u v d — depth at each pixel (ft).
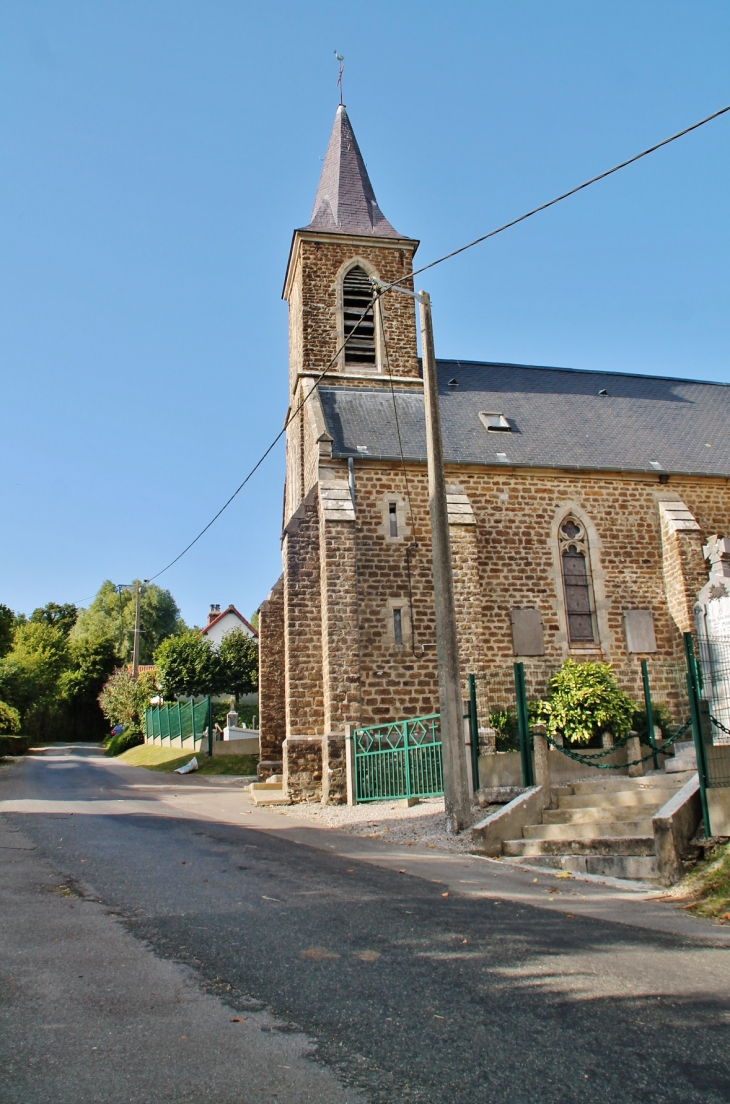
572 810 36.86
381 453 65.05
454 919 22.41
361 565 62.64
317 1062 13.34
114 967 18.04
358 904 23.97
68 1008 15.64
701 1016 15.47
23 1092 12.25
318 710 59.93
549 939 20.59
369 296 79.77
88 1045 13.96
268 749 69.97
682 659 65.10
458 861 32.96
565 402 77.05
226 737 116.47
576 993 16.60
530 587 65.31
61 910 23.03
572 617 65.98
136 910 23.07
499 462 66.28
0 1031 14.55
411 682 61.21
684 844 29.27
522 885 28.22
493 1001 16.07
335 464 63.93
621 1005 15.98
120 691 179.01
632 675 65.21
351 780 54.70
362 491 64.03
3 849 33.53
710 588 62.80
